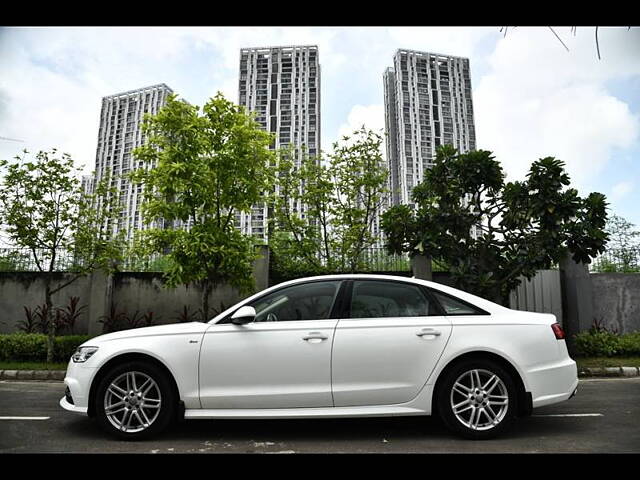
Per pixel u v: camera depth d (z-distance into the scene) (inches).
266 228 498.0
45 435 186.4
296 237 484.1
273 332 178.7
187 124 360.8
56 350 398.6
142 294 472.4
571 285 454.3
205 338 179.5
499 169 387.2
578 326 444.5
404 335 177.3
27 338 404.8
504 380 175.3
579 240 368.8
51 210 388.2
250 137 371.2
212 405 175.5
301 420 208.4
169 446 170.2
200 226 365.7
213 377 176.2
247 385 175.3
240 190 371.9
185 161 355.3
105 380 178.4
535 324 182.4
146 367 178.1
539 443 172.2
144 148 368.2
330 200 480.1
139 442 175.5
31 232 380.8
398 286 190.2
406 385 174.6
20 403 253.8
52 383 329.7
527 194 378.0
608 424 200.5
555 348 180.5
